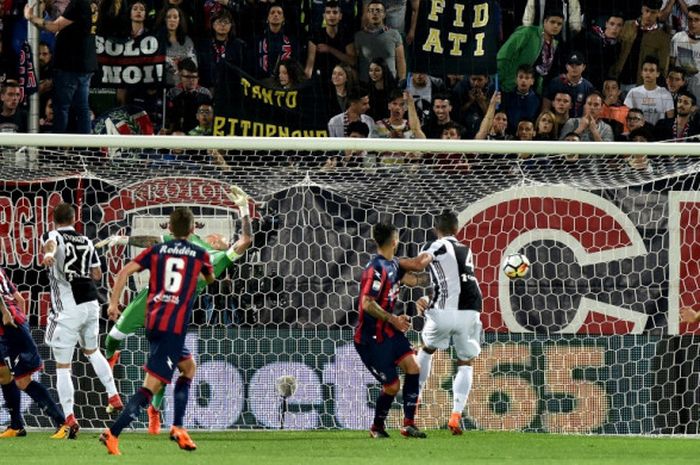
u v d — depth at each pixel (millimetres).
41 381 32500
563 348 33281
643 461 23516
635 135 43250
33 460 22219
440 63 42688
